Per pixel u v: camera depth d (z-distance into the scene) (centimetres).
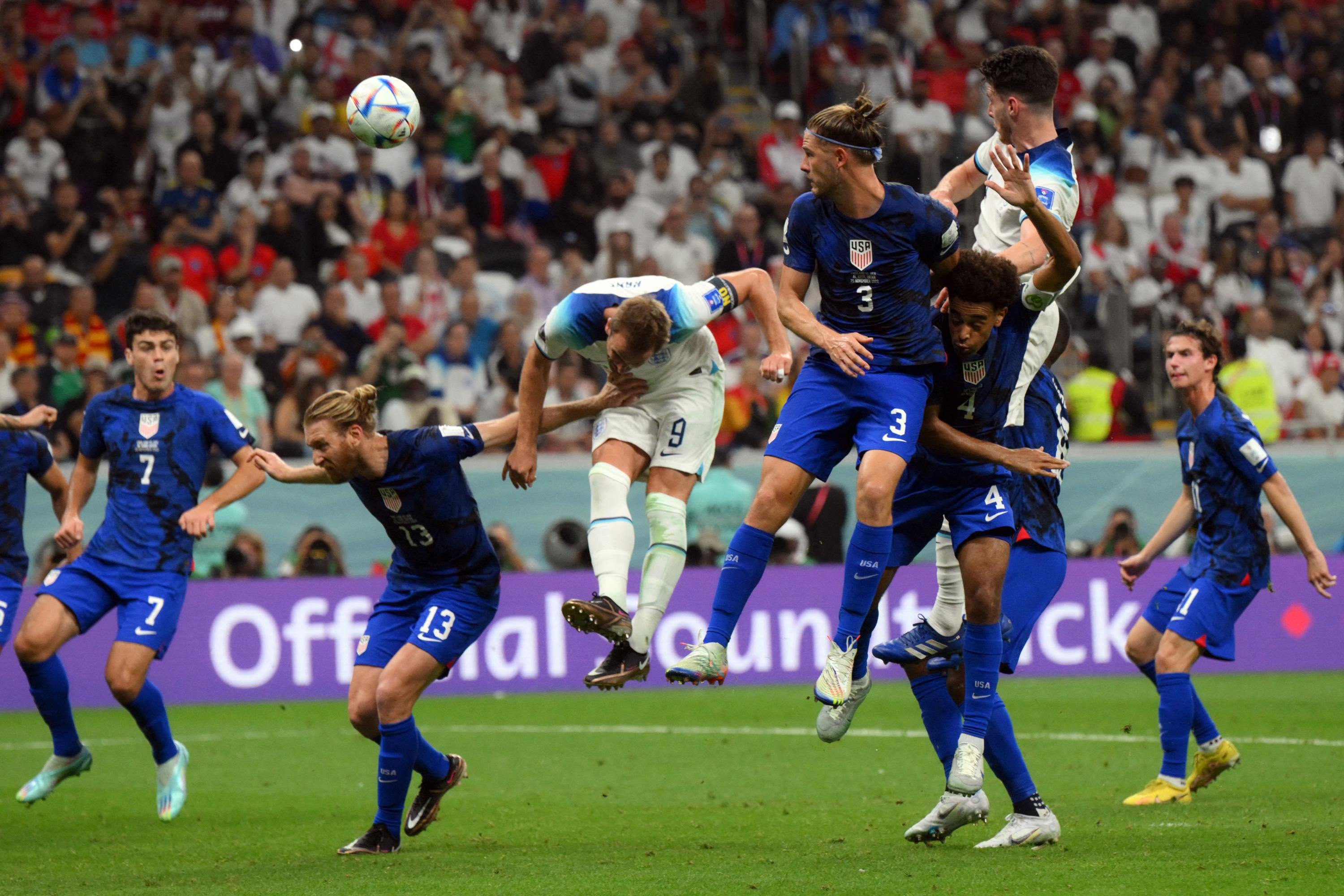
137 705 2583
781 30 7300
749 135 7006
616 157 6588
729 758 3362
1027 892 1780
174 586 2636
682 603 4894
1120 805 2630
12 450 2675
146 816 2670
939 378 2125
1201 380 2730
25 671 2586
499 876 1973
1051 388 2484
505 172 6294
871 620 2291
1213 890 1773
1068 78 7281
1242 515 2711
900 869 1972
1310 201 7069
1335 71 7550
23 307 5228
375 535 4869
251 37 6431
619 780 3044
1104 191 6575
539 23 6969
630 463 2336
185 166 5828
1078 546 5234
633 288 2234
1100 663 5069
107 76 6231
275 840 2386
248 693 4578
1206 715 2703
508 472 2270
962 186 2434
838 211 2052
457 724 4025
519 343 5309
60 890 1945
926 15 7438
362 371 5150
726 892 1820
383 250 5856
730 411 5172
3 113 6159
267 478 4769
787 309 2083
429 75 6378
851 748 3519
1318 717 3959
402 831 2436
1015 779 2188
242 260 5644
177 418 2656
